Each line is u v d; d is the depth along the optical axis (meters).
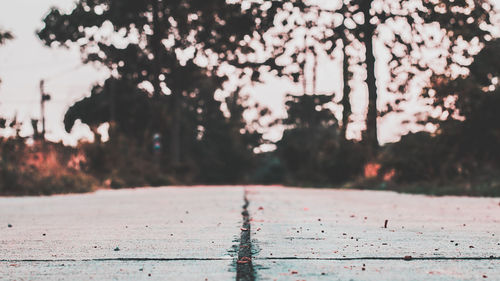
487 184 13.38
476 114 14.95
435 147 16.03
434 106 15.65
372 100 22.88
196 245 4.37
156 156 29.88
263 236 4.88
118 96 42.41
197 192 14.39
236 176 63.53
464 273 3.27
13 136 15.84
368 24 21.97
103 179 20.64
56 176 15.84
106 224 6.08
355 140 22.97
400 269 3.39
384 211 7.72
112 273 3.30
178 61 34.75
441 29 18.94
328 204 9.21
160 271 3.35
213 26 24.81
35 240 4.77
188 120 57.47
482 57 16.75
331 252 4.00
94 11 34.81
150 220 6.49
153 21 33.00
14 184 14.30
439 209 8.11
